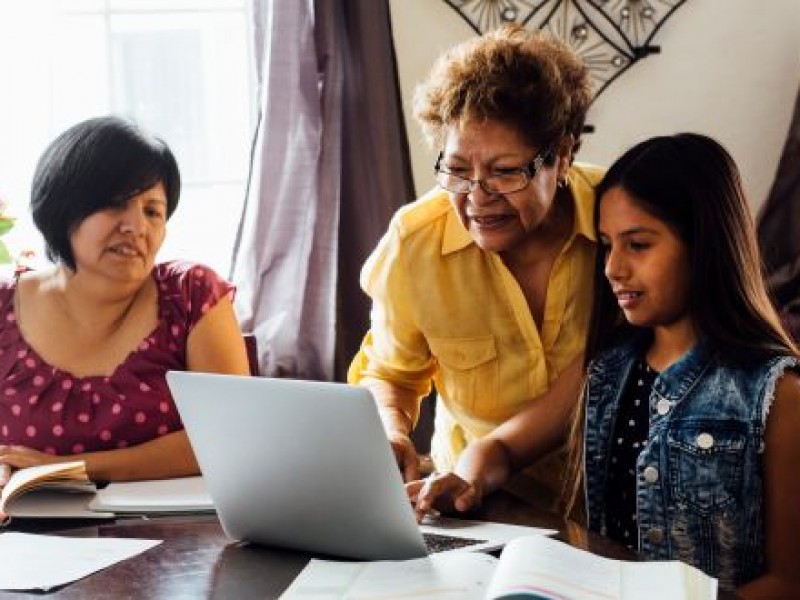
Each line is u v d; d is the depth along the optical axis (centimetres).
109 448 178
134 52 282
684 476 138
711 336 139
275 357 260
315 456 122
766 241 280
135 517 146
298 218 259
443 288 171
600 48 286
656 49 288
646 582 105
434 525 137
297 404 121
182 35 284
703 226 137
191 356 184
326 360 261
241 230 265
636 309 140
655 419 142
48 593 117
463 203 156
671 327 143
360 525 123
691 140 140
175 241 287
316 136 259
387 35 264
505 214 154
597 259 157
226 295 190
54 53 276
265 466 126
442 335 174
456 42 277
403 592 112
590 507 149
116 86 282
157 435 179
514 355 172
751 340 138
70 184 172
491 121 148
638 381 147
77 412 178
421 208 173
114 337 182
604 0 284
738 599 110
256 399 124
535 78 148
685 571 108
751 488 134
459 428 185
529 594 99
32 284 185
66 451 178
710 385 138
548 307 169
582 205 165
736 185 140
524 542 111
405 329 177
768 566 134
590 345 154
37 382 179
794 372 135
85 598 115
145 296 186
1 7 271
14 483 150
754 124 296
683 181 137
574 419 154
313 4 257
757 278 141
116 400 178
